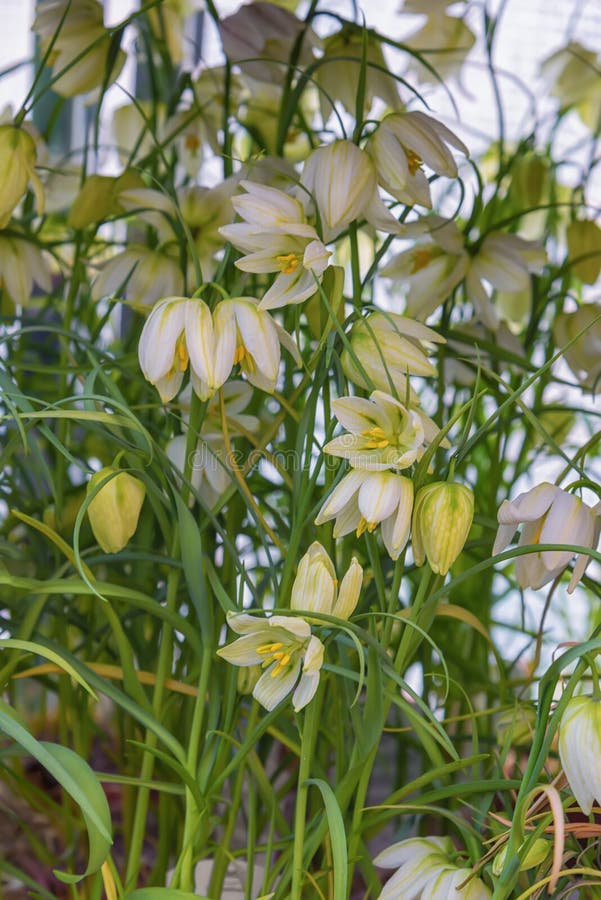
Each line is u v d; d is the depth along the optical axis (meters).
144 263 1.09
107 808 0.90
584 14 1.59
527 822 0.96
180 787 0.99
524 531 0.97
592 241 1.16
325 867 1.02
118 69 1.16
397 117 1.00
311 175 1.00
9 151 1.02
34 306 1.37
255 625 0.93
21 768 1.19
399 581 0.96
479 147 1.55
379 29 1.47
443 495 0.93
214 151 1.16
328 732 1.06
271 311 1.12
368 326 0.96
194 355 0.94
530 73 1.58
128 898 0.93
